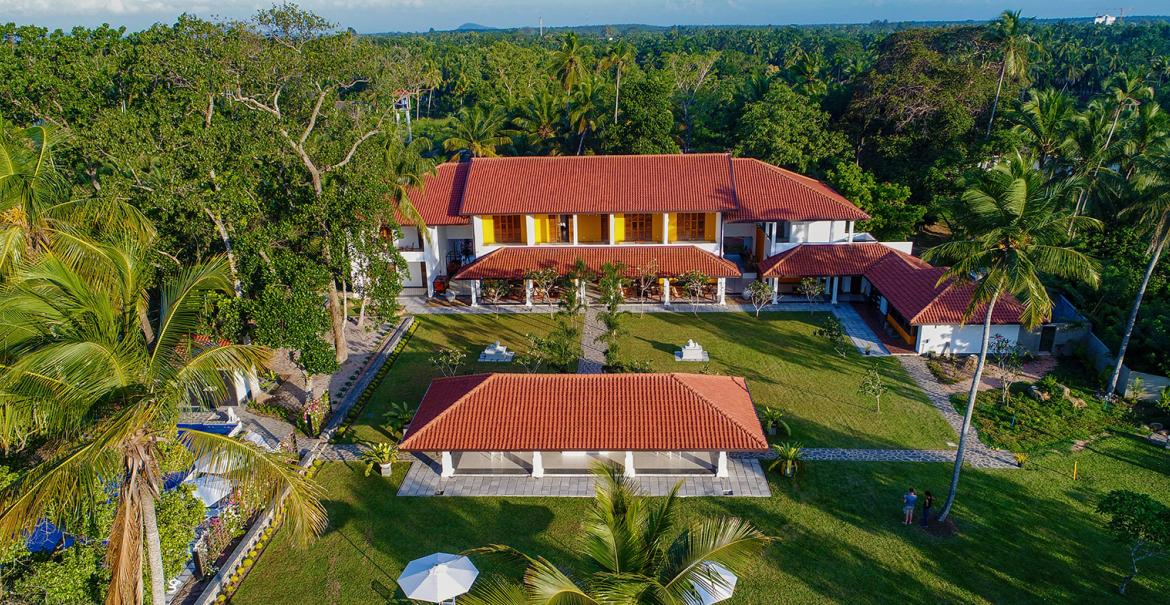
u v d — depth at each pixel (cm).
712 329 4372
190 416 3303
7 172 2344
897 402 3450
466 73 13250
